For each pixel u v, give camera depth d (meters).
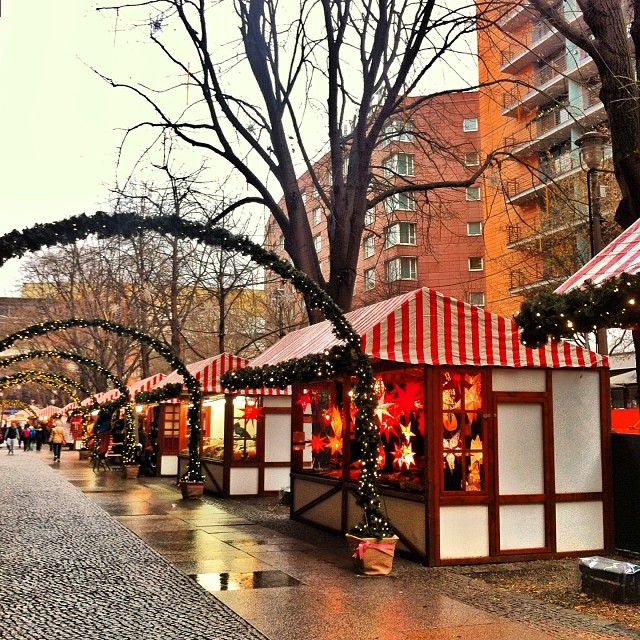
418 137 18.78
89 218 8.89
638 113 10.24
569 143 29.06
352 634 5.92
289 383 11.60
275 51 16.78
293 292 34.41
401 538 9.45
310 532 11.63
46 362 46.34
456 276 39.88
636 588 6.93
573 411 9.75
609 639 5.80
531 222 31.03
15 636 5.82
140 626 6.11
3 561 9.00
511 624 6.23
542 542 9.34
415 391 9.77
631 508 9.59
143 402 22.44
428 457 8.96
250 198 16.88
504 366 9.34
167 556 9.38
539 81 29.61
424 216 21.03
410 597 7.23
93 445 28.77
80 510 14.23
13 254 8.63
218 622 6.25
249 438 17.02
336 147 16.33
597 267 7.43
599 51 10.59
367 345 9.09
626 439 9.75
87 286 39.47
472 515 9.05
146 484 20.41
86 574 8.25
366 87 16.17
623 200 10.43
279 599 7.10
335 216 16.20
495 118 34.66
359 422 9.12
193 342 40.66
